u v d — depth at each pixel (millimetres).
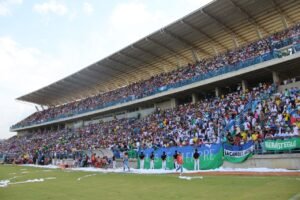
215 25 35062
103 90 61719
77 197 13844
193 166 23906
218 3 31047
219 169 22203
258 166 20562
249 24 35125
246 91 31484
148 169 27797
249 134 22938
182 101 41688
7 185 20047
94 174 26125
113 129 45000
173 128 33031
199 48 41281
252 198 10852
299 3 30922
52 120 64188
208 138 26312
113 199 12812
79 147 44188
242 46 36750
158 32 36844
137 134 37469
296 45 26922
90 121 57969
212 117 30000
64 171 31422
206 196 12070
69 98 69500
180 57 44531
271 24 35312
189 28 35812
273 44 29500
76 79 55250
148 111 45781
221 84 34906
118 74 52344
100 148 38250
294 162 18844
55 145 52344
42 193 15672
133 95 45062
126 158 28312
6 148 68438
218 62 36375
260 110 25578
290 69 30094
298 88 26188
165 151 26672
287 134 20406
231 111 28578
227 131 25438
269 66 28875
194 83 35750
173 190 14273
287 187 12531
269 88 28578
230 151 22203
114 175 24219
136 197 12977
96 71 50656
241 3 30938
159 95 40375
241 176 17578
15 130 77562
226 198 11328
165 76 44531
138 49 41562
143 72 51312
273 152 20000
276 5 31375
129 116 48844
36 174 28547
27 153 54625
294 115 21969
